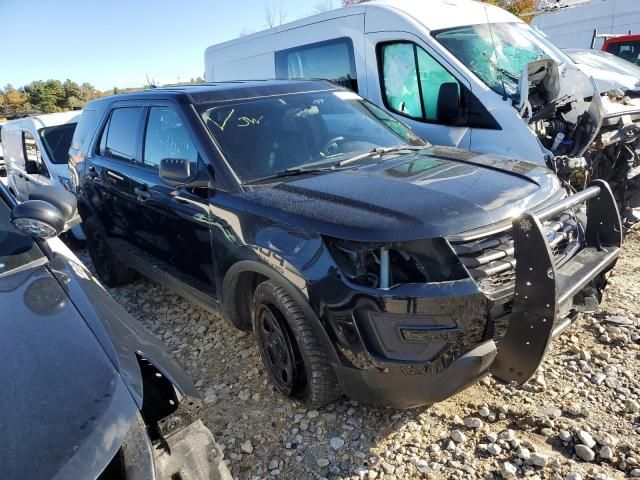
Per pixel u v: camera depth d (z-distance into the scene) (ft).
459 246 7.93
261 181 10.69
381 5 18.95
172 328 14.16
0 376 5.09
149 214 13.16
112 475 4.83
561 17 40.55
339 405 9.99
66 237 23.40
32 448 4.39
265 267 9.34
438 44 17.31
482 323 7.79
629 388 9.86
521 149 15.14
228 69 27.12
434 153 11.88
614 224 9.87
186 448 5.61
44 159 23.59
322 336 8.59
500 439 8.80
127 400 5.11
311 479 8.41
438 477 8.17
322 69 21.49
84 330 5.91
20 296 6.56
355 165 11.22
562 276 8.88
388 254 7.88
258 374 11.34
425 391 7.89
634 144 16.25
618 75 20.12
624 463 8.10
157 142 12.98
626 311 12.51
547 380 10.28
